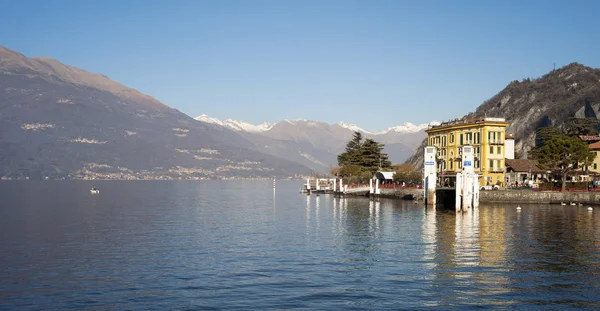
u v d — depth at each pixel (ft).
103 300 111.34
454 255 155.84
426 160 330.75
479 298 112.57
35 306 107.65
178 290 118.21
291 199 489.26
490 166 433.48
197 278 128.16
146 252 162.40
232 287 120.26
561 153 382.01
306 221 254.68
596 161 460.55
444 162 480.64
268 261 147.43
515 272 134.21
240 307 106.52
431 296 113.91
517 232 205.16
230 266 140.97
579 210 313.12
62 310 105.29
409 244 176.24
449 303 109.29
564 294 115.34
